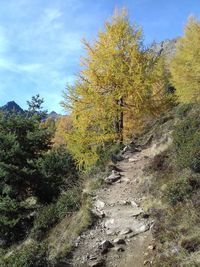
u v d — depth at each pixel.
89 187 17.23
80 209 15.06
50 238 14.65
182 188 13.28
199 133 16.22
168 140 19.81
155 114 24.23
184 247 10.44
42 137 22.06
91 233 13.28
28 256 11.71
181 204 12.70
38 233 15.56
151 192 15.19
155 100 24.00
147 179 16.33
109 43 23.28
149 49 23.91
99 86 23.12
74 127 23.47
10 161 20.23
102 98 22.58
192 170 14.34
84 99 22.61
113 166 19.00
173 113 24.94
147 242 12.05
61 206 15.91
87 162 22.12
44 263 11.76
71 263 12.09
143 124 25.05
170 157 16.80
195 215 11.60
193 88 26.38
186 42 31.72
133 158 20.36
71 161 23.33
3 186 19.78
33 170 19.86
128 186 16.70
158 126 23.91
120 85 22.86
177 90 27.62
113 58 22.97
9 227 17.66
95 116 22.86
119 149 21.77
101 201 15.34
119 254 11.98
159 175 15.94
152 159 18.61
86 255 12.21
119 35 23.16
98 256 12.07
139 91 22.55
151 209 13.85
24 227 17.67
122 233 12.84
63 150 25.58
